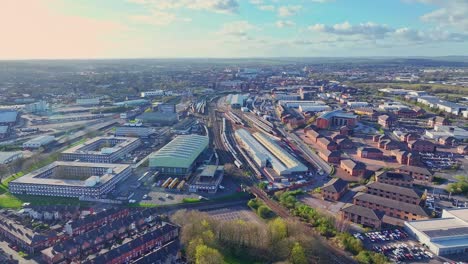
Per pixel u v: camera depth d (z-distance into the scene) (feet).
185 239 557.74
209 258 488.02
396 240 594.65
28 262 537.24
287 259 523.70
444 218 638.53
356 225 644.27
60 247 541.75
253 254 548.31
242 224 583.17
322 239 583.17
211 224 589.32
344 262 529.04
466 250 561.84
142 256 554.05
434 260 538.47
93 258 504.84
